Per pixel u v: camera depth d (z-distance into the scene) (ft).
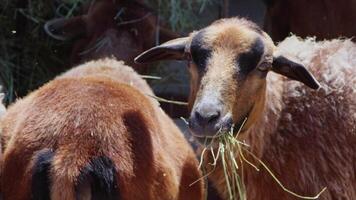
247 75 22.84
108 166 20.80
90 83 22.85
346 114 25.03
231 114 22.43
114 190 20.80
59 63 36.32
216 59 22.77
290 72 23.71
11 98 33.81
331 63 25.68
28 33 36.09
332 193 24.81
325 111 25.02
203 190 24.98
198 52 23.08
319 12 34.91
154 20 33.94
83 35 33.78
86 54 32.81
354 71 25.68
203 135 21.97
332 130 24.93
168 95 35.91
